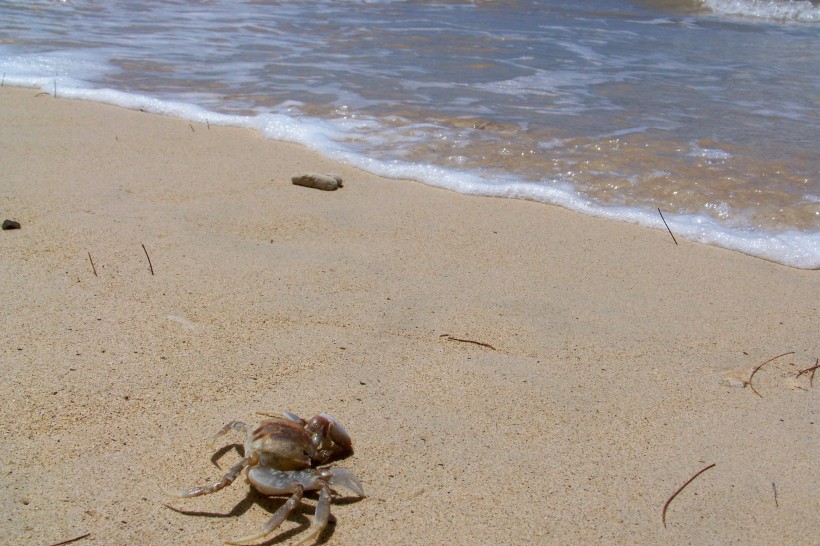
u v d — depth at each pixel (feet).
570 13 10.76
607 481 3.48
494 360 3.92
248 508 3.31
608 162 5.48
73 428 3.50
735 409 3.79
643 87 7.23
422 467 3.47
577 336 4.08
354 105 6.53
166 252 4.41
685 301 4.36
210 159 5.39
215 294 4.15
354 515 3.32
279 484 3.25
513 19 10.24
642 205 5.09
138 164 5.26
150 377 3.70
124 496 3.32
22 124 5.76
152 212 4.75
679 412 3.76
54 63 7.36
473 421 3.65
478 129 6.03
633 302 4.33
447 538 3.27
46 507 3.28
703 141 5.83
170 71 7.35
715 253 4.75
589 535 3.31
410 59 8.03
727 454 3.60
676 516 3.38
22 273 4.19
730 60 8.33
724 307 4.33
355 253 4.53
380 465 3.47
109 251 4.38
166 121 6.06
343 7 10.64
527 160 5.50
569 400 3.76
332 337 3.96
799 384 3.92
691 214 5.02
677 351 4.05
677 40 9.29
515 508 3.37
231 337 3.92
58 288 4.11
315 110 6.37
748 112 6.54
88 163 5.23
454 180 5.27
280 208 4.89
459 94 6.91
